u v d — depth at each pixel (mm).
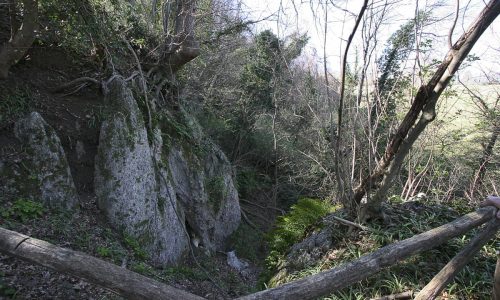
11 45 6094
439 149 8438
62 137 6996
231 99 16000
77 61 8031
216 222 10789
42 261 1716
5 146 5930
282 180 17312
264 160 17766
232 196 11875
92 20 6984
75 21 6629
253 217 15289
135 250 6648
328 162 8211
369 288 3525
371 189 4570
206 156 11094
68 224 5895
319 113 5160
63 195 6211
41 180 5992
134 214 6980
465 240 3914
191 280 7551
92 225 6398
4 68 6301
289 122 14602
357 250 4211
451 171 8750
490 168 9000
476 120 9008
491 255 3744
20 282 4105
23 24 5906
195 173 10031
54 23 6527
